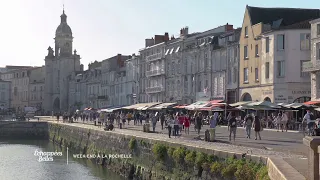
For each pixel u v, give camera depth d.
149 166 33.34
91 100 126.44
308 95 55.69
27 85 161.62
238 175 20.42
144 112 86.56
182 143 28.64
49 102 147.50
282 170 15.37
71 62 145.00
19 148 66.12
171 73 85.00
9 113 124.88
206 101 66.50
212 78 71.38
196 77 75.75
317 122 37.66
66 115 96.06
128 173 37.56
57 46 147.12
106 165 44.94
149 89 93.31
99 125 65.19
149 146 33.88
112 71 114.12
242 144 29.52
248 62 62.75
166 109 78.44
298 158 19.81
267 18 62.97
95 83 126.19
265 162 19.44
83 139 57.94
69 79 143.25
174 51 83.62
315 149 12.78
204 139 33.72
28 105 160.75
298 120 51.72
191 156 25.92
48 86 147.88
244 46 63.78
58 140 74.69
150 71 93.00
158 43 93.44
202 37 75.44
